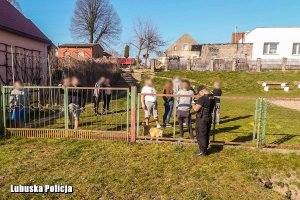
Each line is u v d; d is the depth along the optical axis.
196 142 7.90
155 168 6.50
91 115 12.25
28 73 18.08
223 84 28.50
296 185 6.33
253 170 6.60
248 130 10.20
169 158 7.09
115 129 9.56
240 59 34.06
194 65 35.84
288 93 24.39
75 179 5.89
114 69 31.06
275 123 11.43
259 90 26.19
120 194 5.41
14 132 8.57
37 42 20.39
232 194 5.59
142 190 5.58
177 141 8.03
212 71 33.56
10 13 18.98
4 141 8.06
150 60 37.28
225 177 6.23
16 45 17.33
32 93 10.30
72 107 9.13
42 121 10.41
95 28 64.44
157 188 5.67
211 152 7.54
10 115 8.80
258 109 8.45
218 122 11.30
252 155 7.40
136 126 8.26
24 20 20.47
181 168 6.56
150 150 7.57
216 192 5.63
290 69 33.19
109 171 6.29
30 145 7.81
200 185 5.86
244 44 40.94
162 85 29.08
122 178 5.98
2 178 5.86
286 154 7.50
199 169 6.55
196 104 7.14
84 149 7.57
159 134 8.20
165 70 36.50
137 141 8.14
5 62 15.90
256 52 37.78
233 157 7.24
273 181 6.42
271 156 7.36
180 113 8.11
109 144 7.96
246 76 30.31
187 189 5.67
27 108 9.66
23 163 6.60
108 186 5.67
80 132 8.41
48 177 5.95
